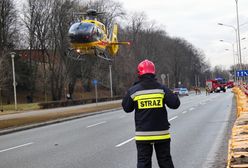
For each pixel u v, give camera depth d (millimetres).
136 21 117562
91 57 81500
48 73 81625
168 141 7121
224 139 16250
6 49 76250
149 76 7203
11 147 16797
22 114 44438
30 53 82562
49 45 79250
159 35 134750
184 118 26984
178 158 12266
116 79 94812
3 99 82188
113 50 43281
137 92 7105
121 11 93375
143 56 116562
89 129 22906
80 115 35656
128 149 14375
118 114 36531
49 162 12359
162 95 7086
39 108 59281
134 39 115625
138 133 7051
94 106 52062
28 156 13828
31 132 23719
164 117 7094
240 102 25125
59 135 20500
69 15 79000
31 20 78500
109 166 11289
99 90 100875
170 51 152375
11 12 79500
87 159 12594
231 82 137625
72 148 15250
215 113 30578
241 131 11953
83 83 94812
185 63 165750
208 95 79625
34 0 78500
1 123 28406
